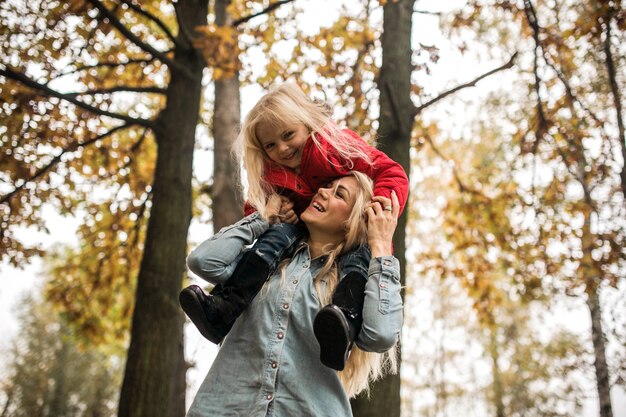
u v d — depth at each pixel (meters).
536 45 8.10
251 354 2.11
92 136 8.73
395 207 2.30
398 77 6.45
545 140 8.99
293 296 2.17
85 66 7.66
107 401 31.09
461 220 10.59
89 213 9.93
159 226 6.74
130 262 10.04
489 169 10.34
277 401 2.01
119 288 10.30
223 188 7.82
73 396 30.62
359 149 2.49
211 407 2.06
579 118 8.82
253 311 2.19
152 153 10.44
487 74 6.22
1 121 7.62
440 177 14.34
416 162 14.18
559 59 8.41
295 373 2.05
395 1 6.53
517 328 21.66
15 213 8.34
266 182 2.54
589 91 9.96
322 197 2.35
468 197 10.45
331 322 1.88
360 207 2.30
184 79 7.45
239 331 2.19
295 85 2.60
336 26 8.04
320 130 2.44
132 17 9.25
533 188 9.31
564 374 13.13
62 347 31.19
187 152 7.23
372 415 4.98
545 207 9.38
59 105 7.88
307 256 2.31
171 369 6.24
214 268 2.21
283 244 2.31
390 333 2.03
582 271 9.00
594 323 10.47
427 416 27.19
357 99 8.04
